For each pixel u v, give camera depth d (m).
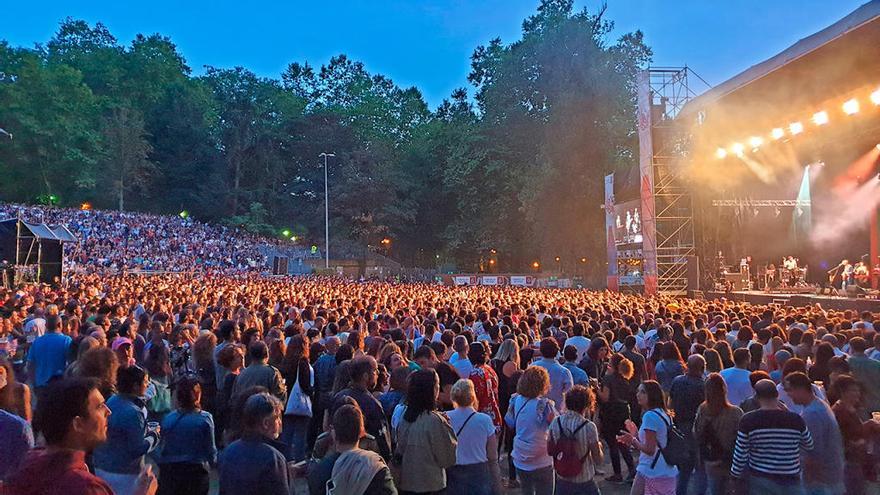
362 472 4.41
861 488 6.21
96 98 81.00
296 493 7.97
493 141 59.25
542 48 51.88
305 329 11.47
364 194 74.19
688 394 7.11
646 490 6.03
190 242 61.75
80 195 75.62
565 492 5.86
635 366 8.98
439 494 5.53
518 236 61.31
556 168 48.75
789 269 32.81
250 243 69.31
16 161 71.81
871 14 17.92
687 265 31.98
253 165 83.06
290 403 8.20
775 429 5.46
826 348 8.19
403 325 11.92
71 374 6.48
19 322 12.05
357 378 5.88
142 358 9.97
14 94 71.00
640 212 34.84
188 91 89.31
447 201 79.44
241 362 7.88
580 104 48.25
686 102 31.12
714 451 6.33
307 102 89.94
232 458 4.42
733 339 10.61
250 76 83.94
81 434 3.07
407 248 82.50
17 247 27.14
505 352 8.71
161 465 5.52
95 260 46.53
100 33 99.25
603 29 51.41
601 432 9.31
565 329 11.91
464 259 73.19
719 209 32.75
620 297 24.47
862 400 7.48
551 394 7.71
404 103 89.62
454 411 5.97
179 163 83.00
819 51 20.19
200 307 14.65
